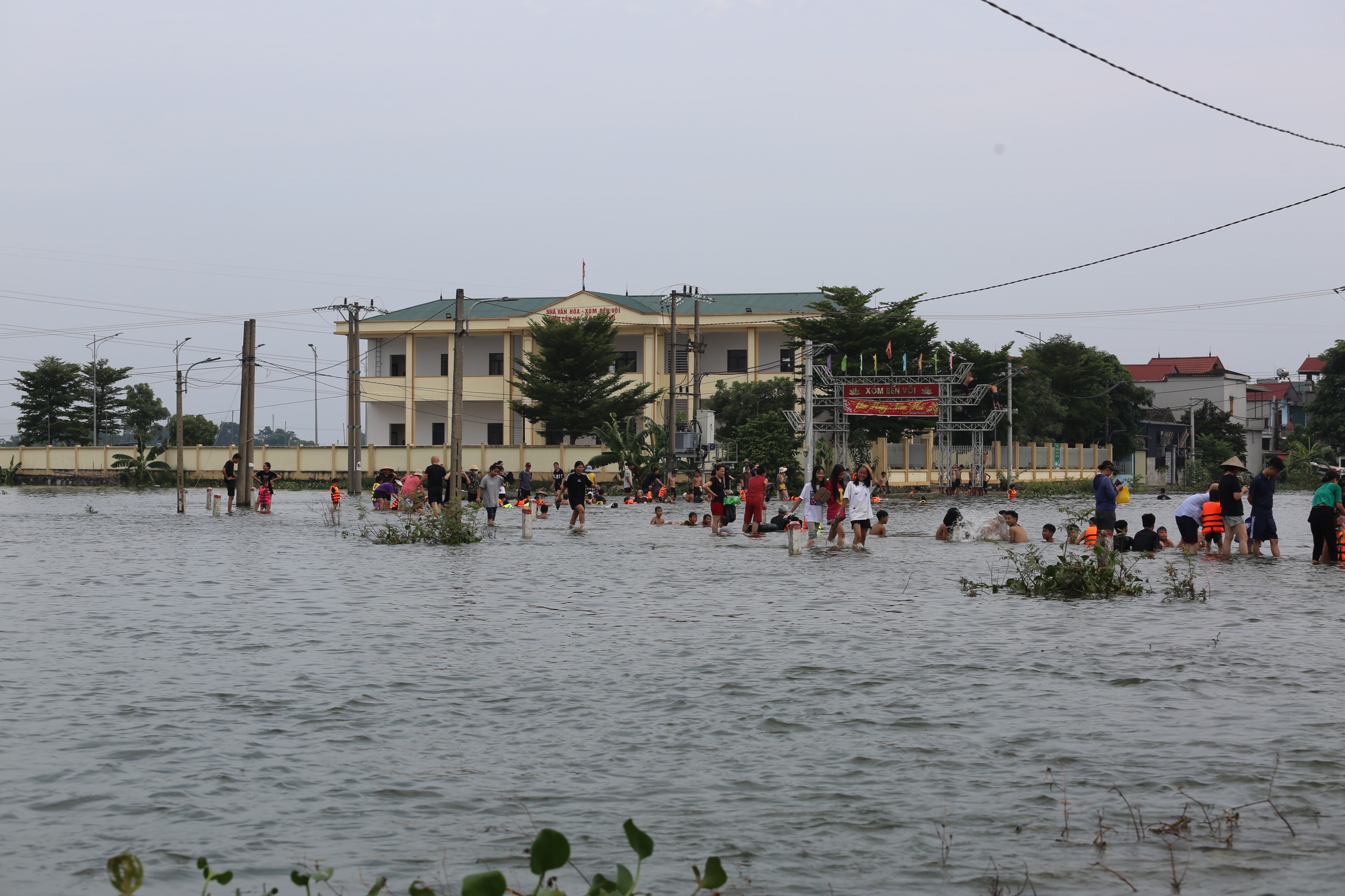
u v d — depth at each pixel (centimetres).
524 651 1146
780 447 6181
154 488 7169
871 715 864
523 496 4922
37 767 721
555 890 392
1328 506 2116
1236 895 520
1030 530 3259
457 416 4469
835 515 2630
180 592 1652
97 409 8831
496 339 8119
